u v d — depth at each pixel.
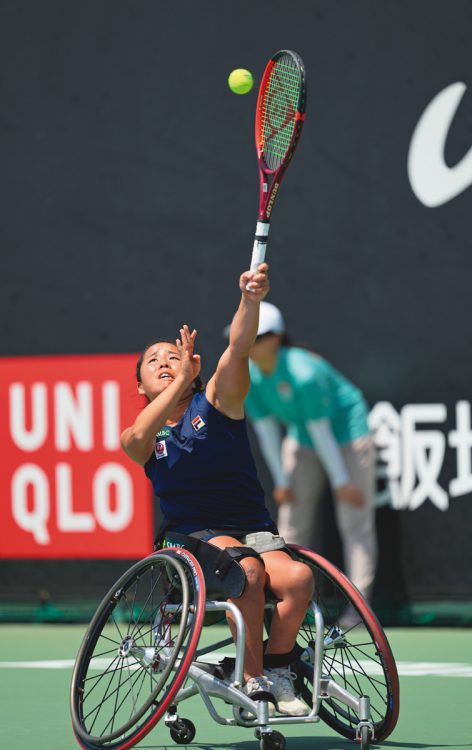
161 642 13.88
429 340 25.14
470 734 15.08
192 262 26.28
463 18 24.89
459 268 25.00
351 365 25.48
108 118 26.86
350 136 25.47
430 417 25.14
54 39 27.16
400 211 25.25
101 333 26.91
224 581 13.27
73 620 27.03
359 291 25.45
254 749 14.26
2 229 27.58
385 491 25.39
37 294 27.36
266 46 25.94
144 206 26.62
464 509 25.00
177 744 14.63
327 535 25.77
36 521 27.34
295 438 25.73
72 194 27.11
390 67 25.25
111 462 26.77
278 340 25.38
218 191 26.16
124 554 26.67
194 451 13.98
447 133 24.98
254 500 14.26
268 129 14.48
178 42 26.44
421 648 23.00
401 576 25.33
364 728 13.64
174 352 14.88
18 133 27.44
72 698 14.07
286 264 25.78
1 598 27.56
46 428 27.28
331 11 25.53
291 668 14.09
